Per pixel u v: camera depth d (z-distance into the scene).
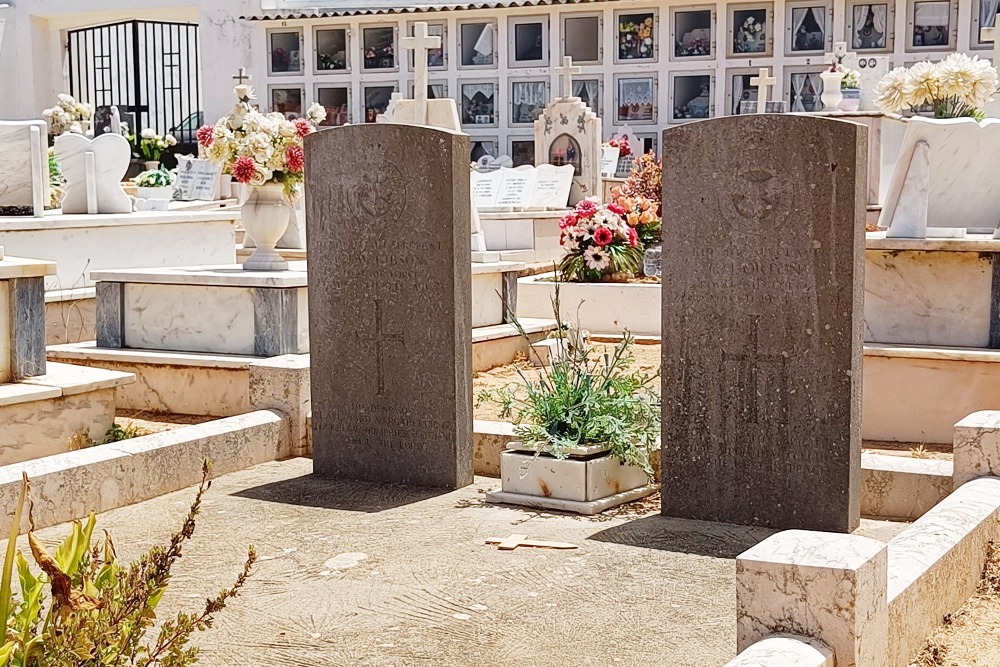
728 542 4.75
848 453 4.73
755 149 4.77
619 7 16.84
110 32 22.97
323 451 5.92
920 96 7.71
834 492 4.77
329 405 5.89
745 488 4.95
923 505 5.10
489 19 17.45
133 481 5.43
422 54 10.74
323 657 3.68
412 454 5.71
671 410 5.07
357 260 5.74
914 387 6.41
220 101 19.53
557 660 3.63
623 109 17.05
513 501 5.34
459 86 17.72
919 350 6.34
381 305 5.70
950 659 3.55
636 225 11.08
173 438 5.72
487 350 8.50
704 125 4.86
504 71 17.45
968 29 15.34
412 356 5.66
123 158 9.80
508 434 5.91
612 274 10.20
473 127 17.69
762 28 16.27
